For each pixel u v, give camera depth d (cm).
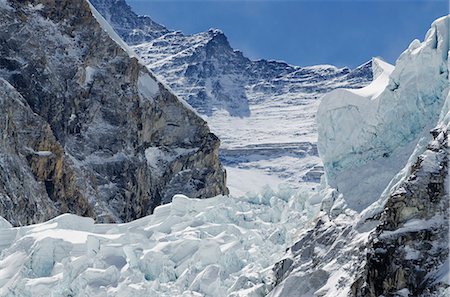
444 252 3588
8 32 11406
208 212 6612
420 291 3547
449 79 4450
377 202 4341
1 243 6256
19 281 5322
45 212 9231
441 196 3722
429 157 3834
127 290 5138
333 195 4747
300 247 4712
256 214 6931
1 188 8681
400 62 4688
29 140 9756
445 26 4556
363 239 4247
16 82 11119
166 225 6475
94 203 10488
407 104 4653
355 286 3897
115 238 5988
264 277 5012
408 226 3709
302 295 4359
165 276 5550
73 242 5856
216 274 5359
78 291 5216
